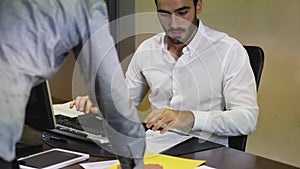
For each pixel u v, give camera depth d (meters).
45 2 0.61
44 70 0.61
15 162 0.80
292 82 2.44
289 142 2.51
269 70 2.53
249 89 1.67
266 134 2.61
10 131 0.56
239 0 2.58
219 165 1.28
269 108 2.57
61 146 1.44
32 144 1.43
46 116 1.42
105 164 1.27
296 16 2.35
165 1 1.58
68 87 1.86
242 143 1.62
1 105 0.56
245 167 1.27
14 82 0.57
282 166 1.28
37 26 0.59
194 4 1.66
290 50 2.41
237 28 2.62
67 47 0.64
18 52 0.58
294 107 2.46
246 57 1.73
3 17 0.58
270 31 2.48
